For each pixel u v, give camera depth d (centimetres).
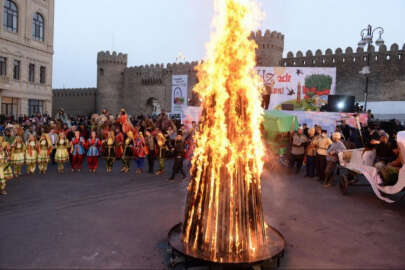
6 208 705
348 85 4269
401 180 708
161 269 434
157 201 779
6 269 426
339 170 1238
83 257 467
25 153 1090
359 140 1348
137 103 6450
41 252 482
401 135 714
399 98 3941
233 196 431
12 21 3444
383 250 511
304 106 1984
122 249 498
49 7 3978
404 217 690
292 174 1205
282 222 643
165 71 6028
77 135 1194
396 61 3966
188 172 1167
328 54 4400
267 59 4844
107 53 6538
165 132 1548
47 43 3969
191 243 447
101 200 782
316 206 766
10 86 3388
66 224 608
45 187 910
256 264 407
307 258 477
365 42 2238
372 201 827
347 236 571
